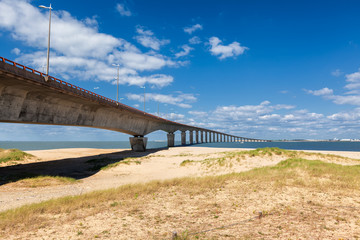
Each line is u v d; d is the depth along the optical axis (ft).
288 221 34.88
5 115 95.81
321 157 120.67
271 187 58.03
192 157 172.76
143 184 69.46
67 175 114.83
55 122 128.67
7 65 81.61
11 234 31.96
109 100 170.40
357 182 59.31
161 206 45.03
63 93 116.78
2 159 158.20
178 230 32.63
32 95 109.19
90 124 168.14
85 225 35.14
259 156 123.44
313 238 28.63
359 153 195.11
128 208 43.78
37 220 37.60
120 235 31.19
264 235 30.04
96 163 154.71
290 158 116.47
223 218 37.45
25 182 86.43
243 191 55.57
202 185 63.41
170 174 111.55
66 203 48.83
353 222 33.55
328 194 49.73
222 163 118.52
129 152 259.60
